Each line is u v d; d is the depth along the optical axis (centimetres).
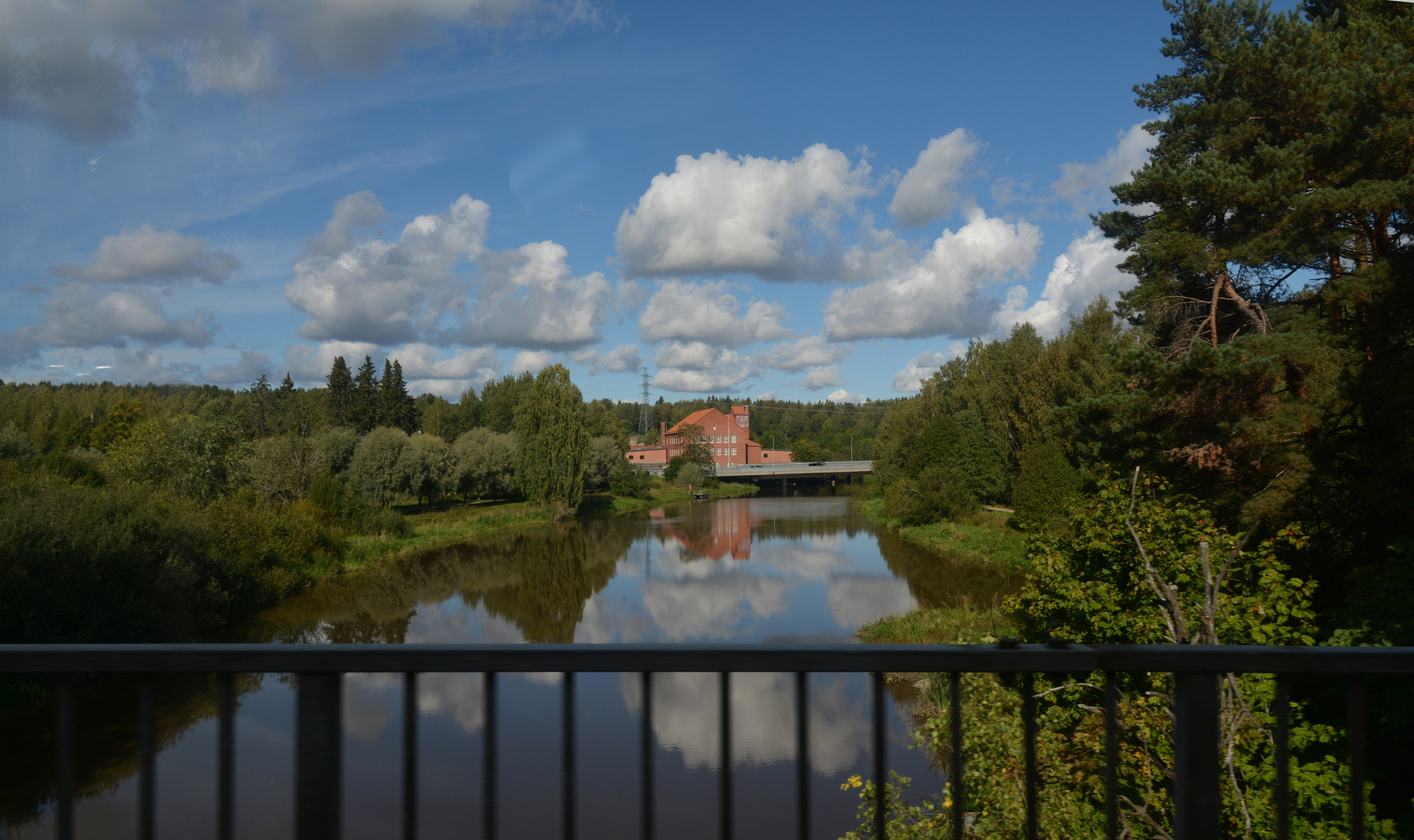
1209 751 160
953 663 156
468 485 5447
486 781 158
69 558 1468
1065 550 911
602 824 826
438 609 2242
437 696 1220
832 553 3256
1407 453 936
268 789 891
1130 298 1416
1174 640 540
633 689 1241
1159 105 1608
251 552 2327
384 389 7644
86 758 967
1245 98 1327
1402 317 1117
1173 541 799
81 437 5275
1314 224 1173
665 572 2877
